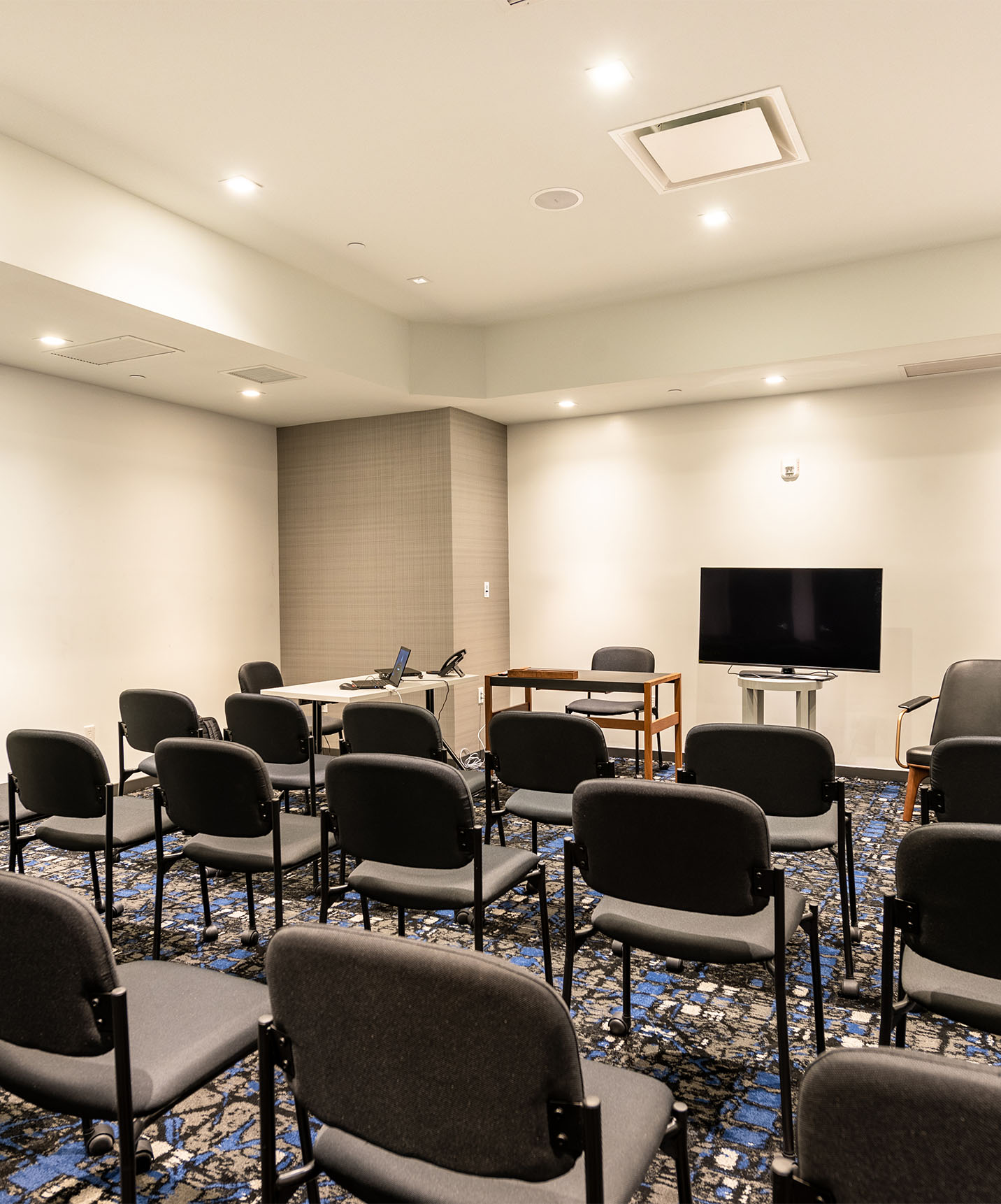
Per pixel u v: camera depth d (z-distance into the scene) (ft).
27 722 16.44
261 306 14.83
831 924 10.39
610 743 21.66
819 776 8.39
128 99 10.02
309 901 11.21
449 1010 3.27
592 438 21.72
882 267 15.38
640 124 10.73
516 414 21.40
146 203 12.71
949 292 14.88
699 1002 8.41
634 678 16.29
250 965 9.23
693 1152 6.06
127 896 11.48
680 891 6.29
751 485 19.90
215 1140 6.30
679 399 19.79
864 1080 2.65
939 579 18.11
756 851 5.97
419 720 11.43
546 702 22.65
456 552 20.59
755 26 8.86
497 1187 3.72
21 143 10.98
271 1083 3.84
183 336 14.14
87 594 17.61
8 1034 4.40
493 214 13.37
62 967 4.17
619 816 6.27
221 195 12.59
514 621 22.85
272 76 9.61
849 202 13.09
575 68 9.55
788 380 17.98
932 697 15.58
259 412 20.84
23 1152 6.22
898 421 18.37
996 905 5.01
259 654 22.20
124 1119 4.25
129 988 5.50
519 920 10.53
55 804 9.52
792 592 18.49
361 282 16.31
